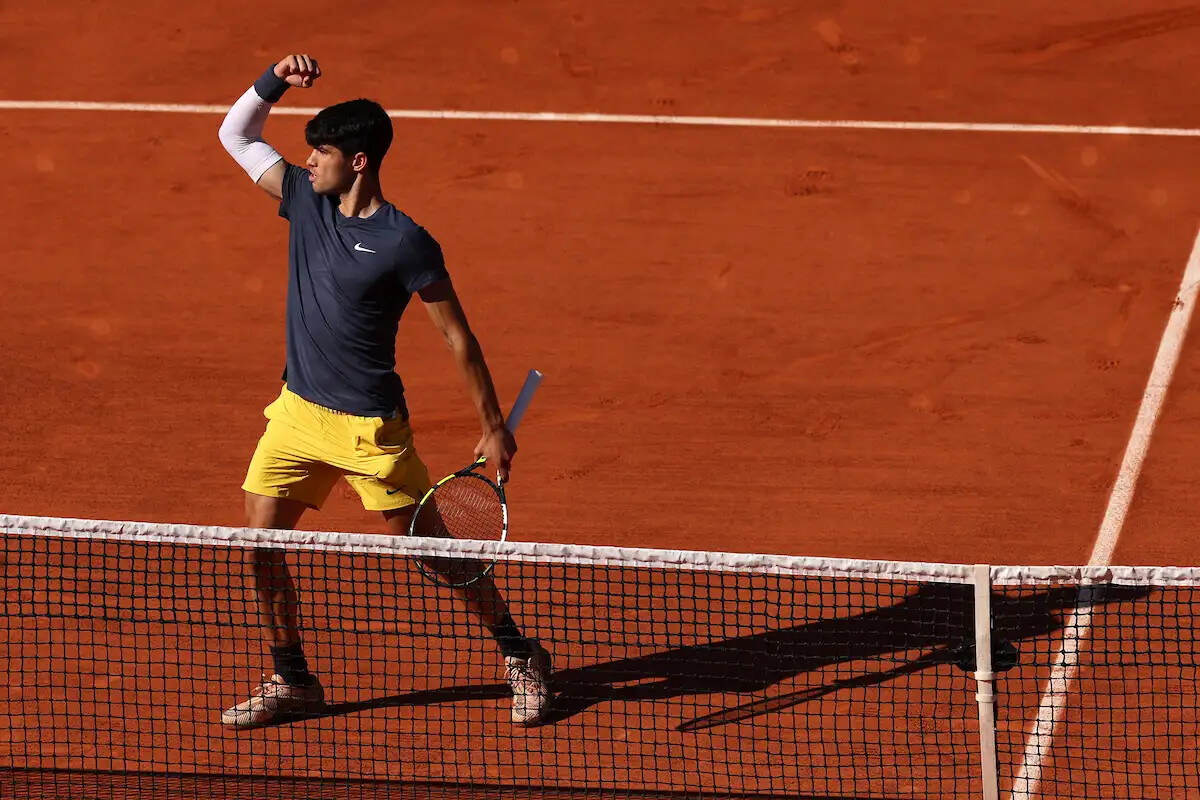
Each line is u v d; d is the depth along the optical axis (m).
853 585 22.42
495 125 43.28
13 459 27.47
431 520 19.09
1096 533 24.77
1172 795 17.42
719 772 18.05
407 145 42.25
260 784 17.75
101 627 20.94
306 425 18.25
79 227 37.88
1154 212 37.72
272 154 18.75
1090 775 17.84
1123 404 29.31
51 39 48.09
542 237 37.38
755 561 16.41
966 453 27.58
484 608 18.83
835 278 35.09
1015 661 16.91
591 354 31.95
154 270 35.75
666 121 43.31
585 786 17.77
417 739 18.81
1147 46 46.25
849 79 45.25
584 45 47.44
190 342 32.41
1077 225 37.25
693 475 26.95
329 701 19.64
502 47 47.47
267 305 34.19
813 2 49.47
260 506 18.92
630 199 39.22
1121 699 19.31
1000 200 38.59
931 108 43.56
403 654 20.61
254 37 48.19
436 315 17.77
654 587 22.28
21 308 33.84
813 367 31.19
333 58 47.06
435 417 29.34
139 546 23.20
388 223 17.34
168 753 18.38
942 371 30.84
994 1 49.03
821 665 20.34
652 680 20.08
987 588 16.16
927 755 18.33
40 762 18.06
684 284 35.00
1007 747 18.41
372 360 17.91
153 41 47.97
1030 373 30.64
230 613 19.02
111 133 42.94
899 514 25.50
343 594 21.86
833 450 27.80
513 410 18.50
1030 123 42.62
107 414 29.30
